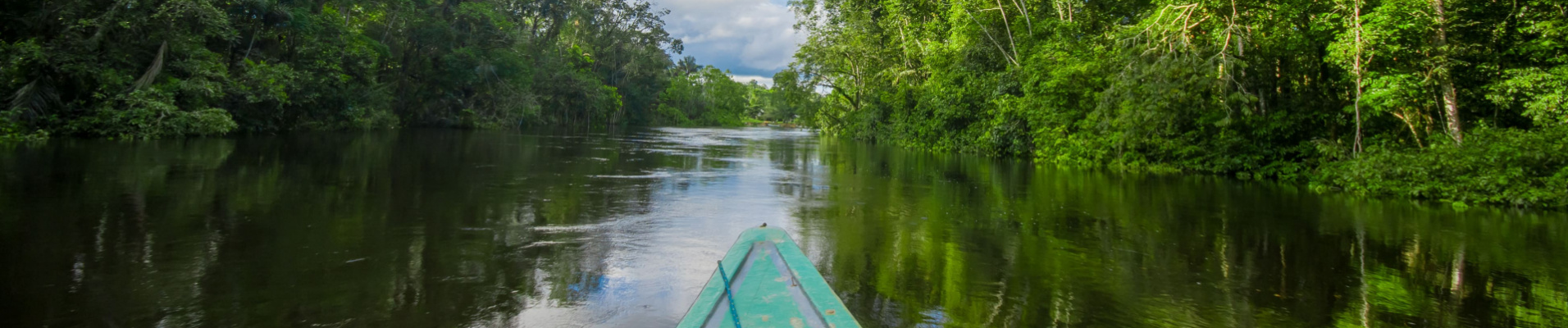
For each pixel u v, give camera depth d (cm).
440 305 366
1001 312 374
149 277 409
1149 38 1420
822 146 2594
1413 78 1081
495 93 3956
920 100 2630
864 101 3675
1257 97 1457
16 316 335
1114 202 894
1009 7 2256
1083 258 523
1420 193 946
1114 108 1524
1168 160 1495
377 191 836
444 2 3769
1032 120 1819
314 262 459
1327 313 391
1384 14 1052
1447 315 393
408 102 3694
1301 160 1302
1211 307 398
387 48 3206
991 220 718
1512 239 641
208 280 405
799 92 3925
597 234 582
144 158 1166
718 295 288
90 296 369
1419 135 1213
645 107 7188
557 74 4891
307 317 343
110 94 1694
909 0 2723
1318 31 1247
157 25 1744
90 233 534
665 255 500
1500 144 921
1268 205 878
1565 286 460
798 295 296
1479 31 1176
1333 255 555
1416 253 565
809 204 818
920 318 359
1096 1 2050
